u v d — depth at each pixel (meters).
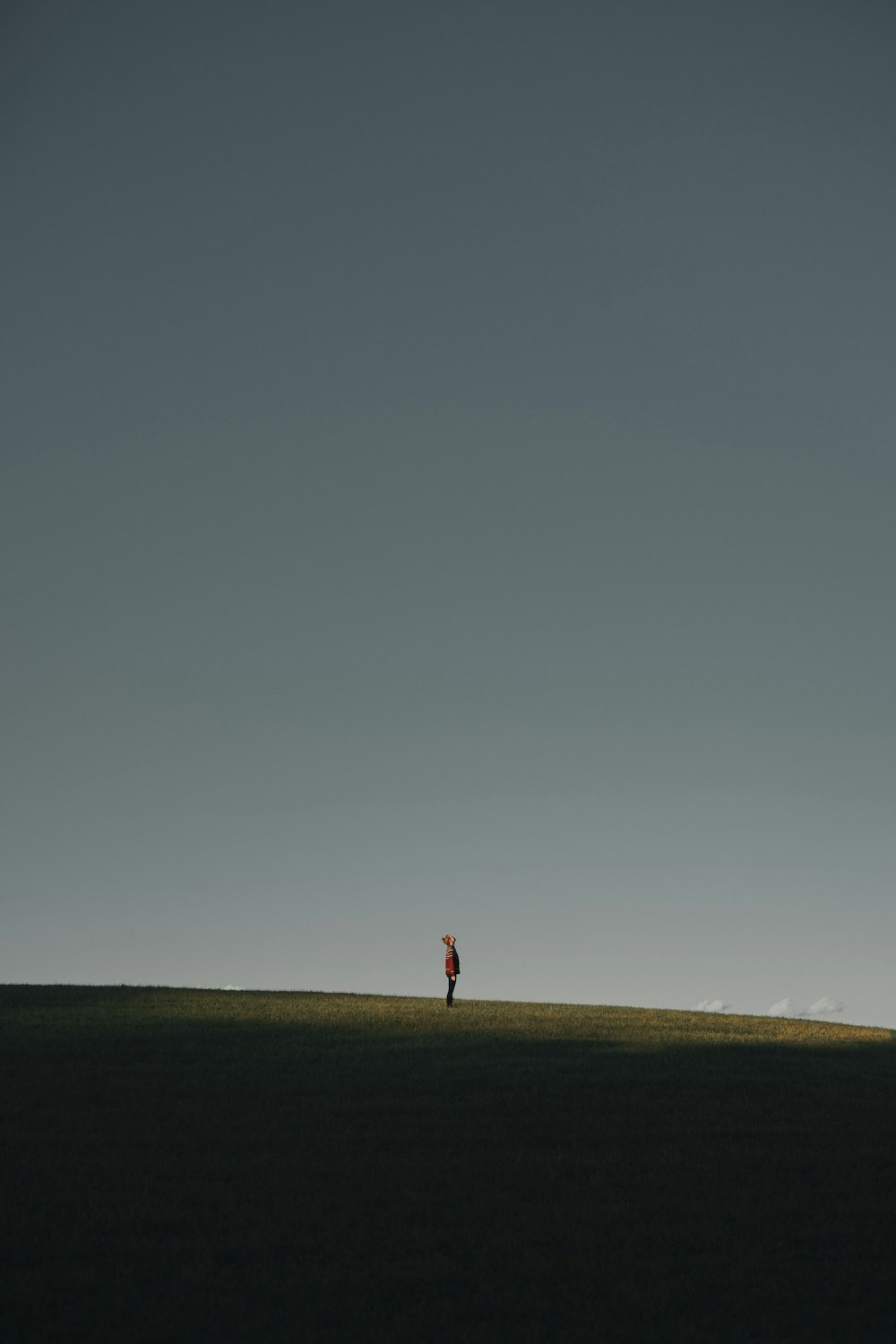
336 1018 43.31
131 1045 36.00
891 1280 18.66
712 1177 23.58
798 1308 17.61
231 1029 39.66
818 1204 22.11
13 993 50.09
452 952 48.28
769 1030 44.81
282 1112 27.86
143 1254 18.86
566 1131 26.92
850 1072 34.66
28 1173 22.67
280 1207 21.23
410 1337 16.19
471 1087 31.16
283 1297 17.42
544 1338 16.34
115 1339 15.72
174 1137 25.47
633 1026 44.28
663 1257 19.44
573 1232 20.42
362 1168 23.69
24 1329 15.91
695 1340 16.38
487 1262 19.08
